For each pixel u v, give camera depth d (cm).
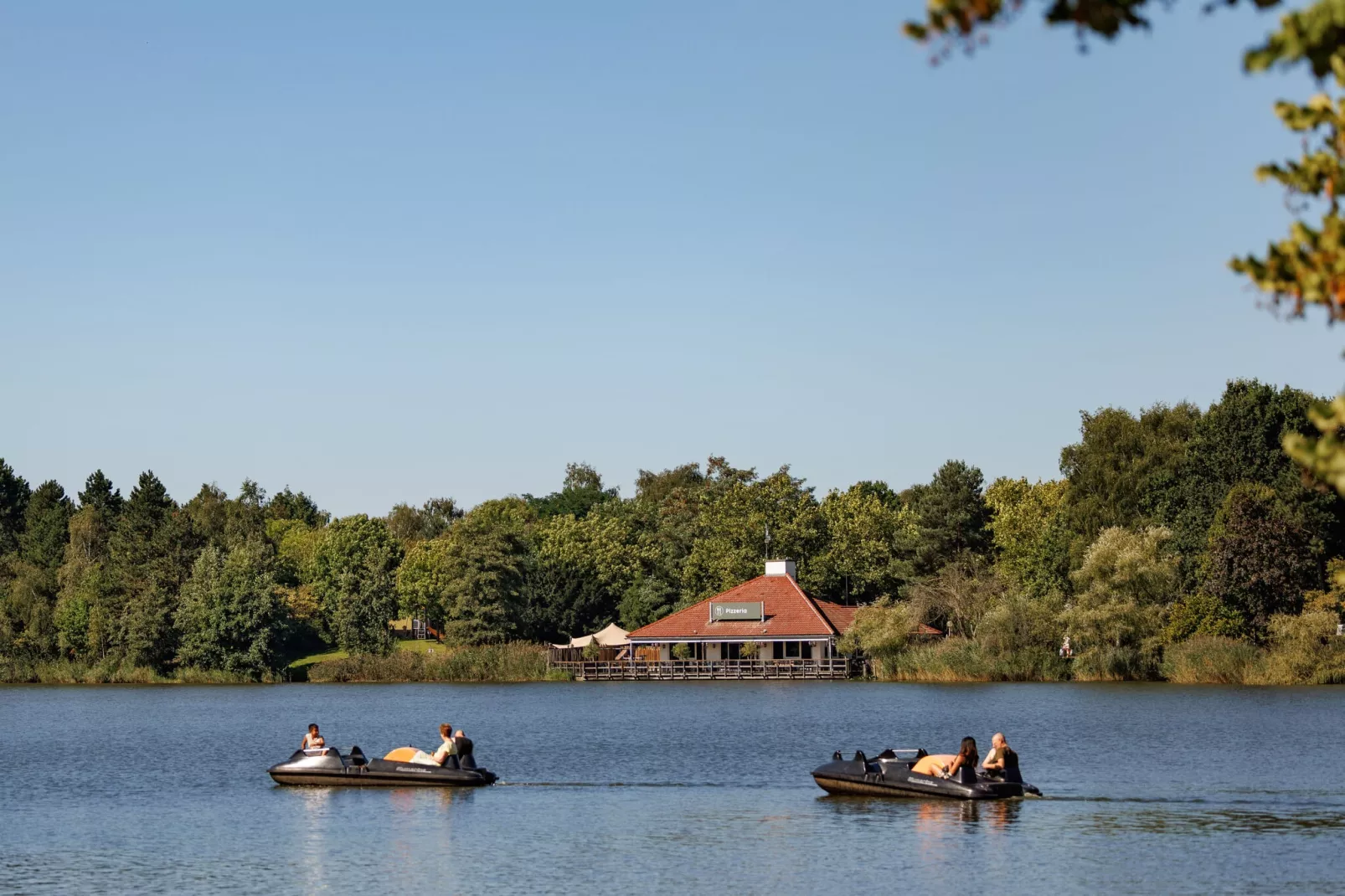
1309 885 2795
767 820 3662
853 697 8688
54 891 2923
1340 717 6438
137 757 5722
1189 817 3594
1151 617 9556
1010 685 9425
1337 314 1042
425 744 6094
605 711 7975
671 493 18838
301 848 3356
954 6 916
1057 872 2941
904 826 3522
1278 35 939
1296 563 9169
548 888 2889
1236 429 10319
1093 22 938
